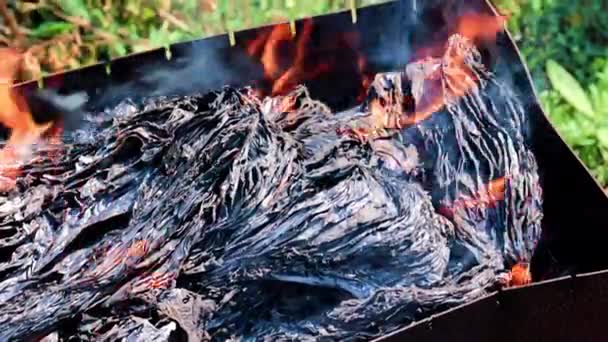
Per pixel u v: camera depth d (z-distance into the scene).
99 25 1.54
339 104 1.57
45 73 1.54
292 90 1.56
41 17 1.52
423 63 1.55
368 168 1.47
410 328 1.42
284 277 1.43
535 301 1.47
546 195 1.52
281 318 1.43
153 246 1.40
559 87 1.62
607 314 1.49
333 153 1.47
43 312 1.37
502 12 1.59
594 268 1.51
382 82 1.55
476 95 1.54
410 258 1.44
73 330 1.38
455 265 1.48
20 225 1.42
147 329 1.39
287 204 1.42
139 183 1.43
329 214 1.42
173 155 1.44
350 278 1.44
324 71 1.56
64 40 1.53
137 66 1.52
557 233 1.52
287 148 1.45
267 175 1.43
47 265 1.39
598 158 1.63
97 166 1.45
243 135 1.44
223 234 1.41
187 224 1.41
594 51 1.63
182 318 1.40
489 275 1.47
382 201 1.44
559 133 1.55
